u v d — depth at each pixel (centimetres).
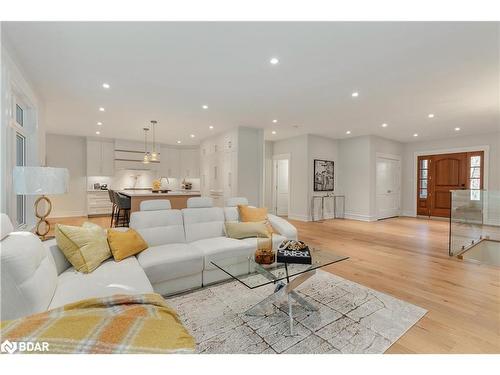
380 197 715
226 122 549
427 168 744
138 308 131
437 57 265
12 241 142
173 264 228
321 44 242
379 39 232
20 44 240
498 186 611
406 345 167
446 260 347
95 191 743
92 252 198
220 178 661
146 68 293
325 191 721
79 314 118
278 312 209
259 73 306
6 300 125
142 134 689
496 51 252
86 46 246
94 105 428
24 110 330
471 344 169
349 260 346
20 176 203
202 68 293
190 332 181
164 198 508
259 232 301
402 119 514
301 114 482
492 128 584
